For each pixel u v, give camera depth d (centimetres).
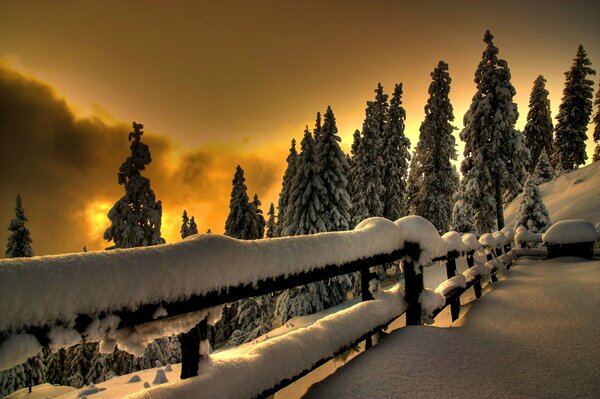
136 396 111
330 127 2406
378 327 250
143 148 1998
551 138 4119
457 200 2397
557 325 285
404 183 2989
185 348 135
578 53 3600
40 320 91
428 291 307
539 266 686
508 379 197
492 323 302
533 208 1758
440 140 2859
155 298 115
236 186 2698
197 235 144
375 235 259
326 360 196
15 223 2120
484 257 1300
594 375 198
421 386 190
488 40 2216
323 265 200
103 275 104
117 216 1920
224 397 132
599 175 2667
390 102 3073
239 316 2447
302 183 2222
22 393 1720
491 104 2203
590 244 759
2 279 86
